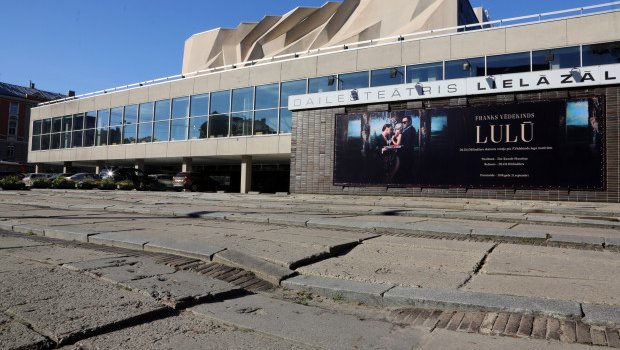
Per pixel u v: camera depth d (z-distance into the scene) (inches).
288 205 582.6
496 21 828.0
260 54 1850.4
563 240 272.1
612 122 586.9
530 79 630.5
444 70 868.0
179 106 1285.7
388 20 1549.0
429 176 696.4
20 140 2923.2
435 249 253.0
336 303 171.9
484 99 666.8
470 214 447.5
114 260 217.5
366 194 744.3
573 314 143.2
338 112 782.5
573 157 603.8
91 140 1540.4
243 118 1143.0
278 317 151.6
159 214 460.1
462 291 171.2
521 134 636.1
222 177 1450.5
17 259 220.8
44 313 144.7
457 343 129.4
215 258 223.0
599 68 593.0
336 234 306.0
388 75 930.1
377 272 203.0
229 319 148.4
